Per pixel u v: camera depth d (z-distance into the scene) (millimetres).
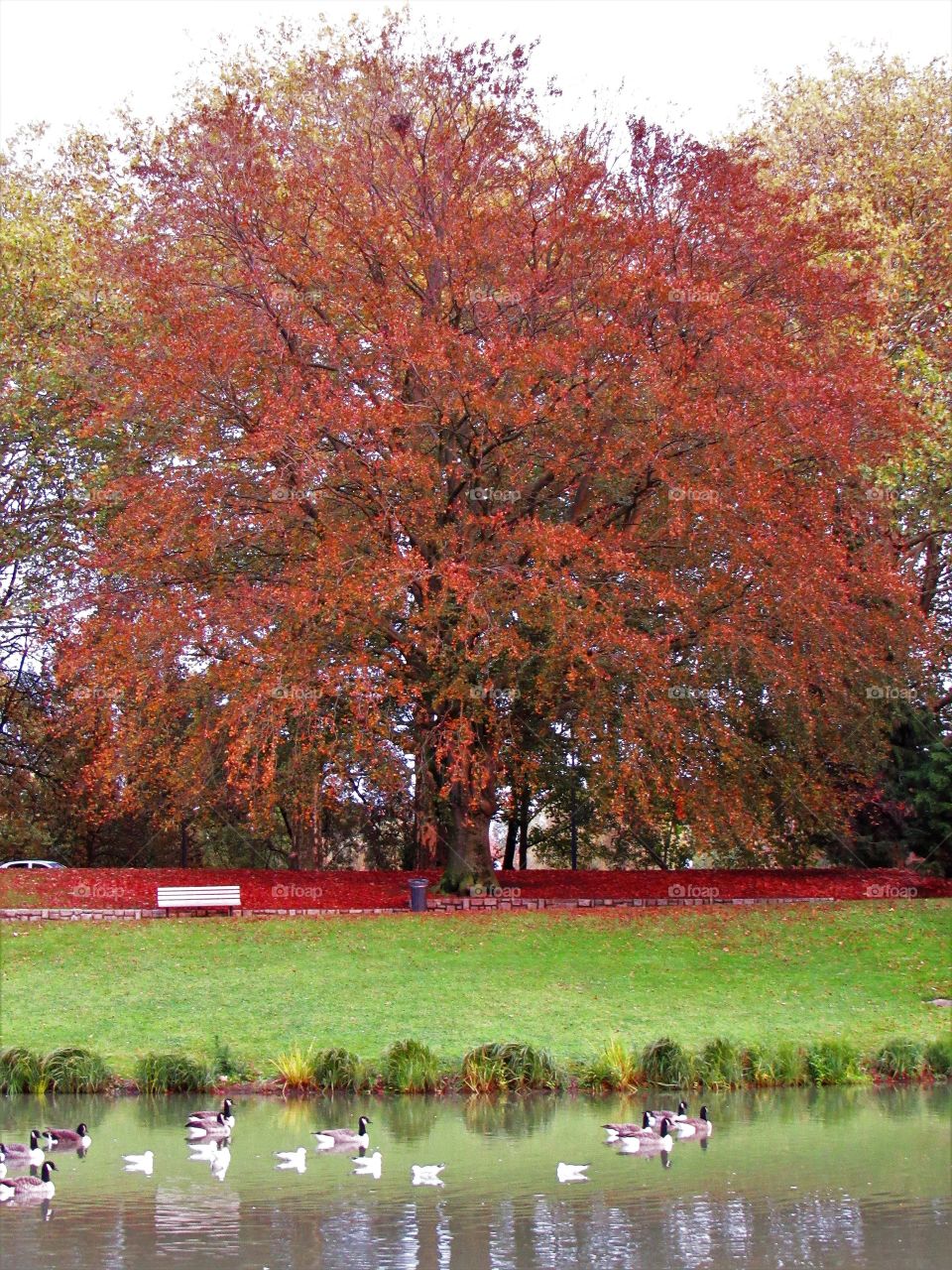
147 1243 13500
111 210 38406
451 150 31578
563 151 33156
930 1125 18734
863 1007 24484
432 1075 20984
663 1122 17516
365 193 31641
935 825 35594
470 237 29906
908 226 36094
